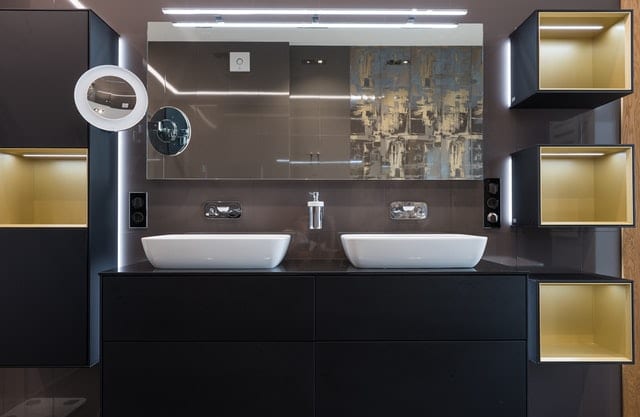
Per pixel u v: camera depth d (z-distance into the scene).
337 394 1.72
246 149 2.16
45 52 1.90
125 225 2.20
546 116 2.23
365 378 1.72
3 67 1.90
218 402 1.71
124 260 2.19
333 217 2.21
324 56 2.18
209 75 2.16
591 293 2.20
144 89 2.02
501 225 2.22
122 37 2.21
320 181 2.22
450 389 1.72
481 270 1.79
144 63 2.21
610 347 2.04
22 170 2.12
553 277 2.05
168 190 2.21
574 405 2.18
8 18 1.90
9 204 2.02
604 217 2.13
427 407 1.72
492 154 2.23
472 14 2.24
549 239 2.21
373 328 1.73
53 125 1.89
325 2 2.23
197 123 2.16
